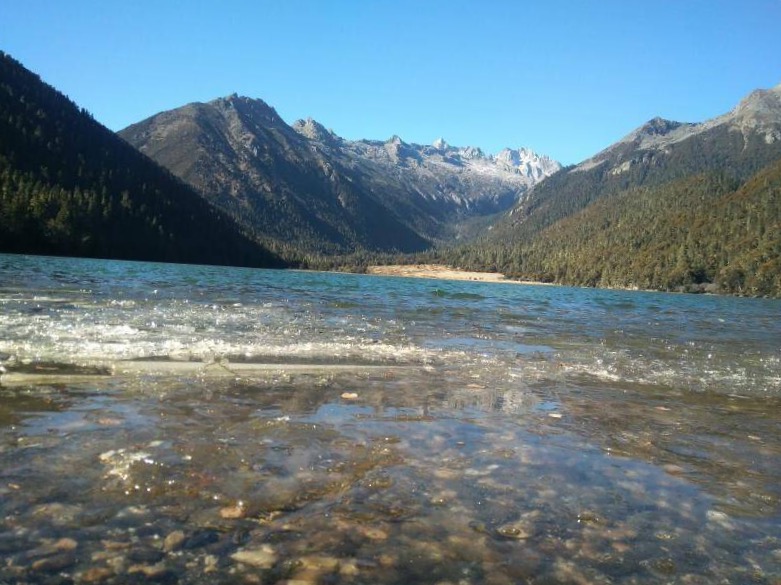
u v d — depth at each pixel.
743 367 12.47
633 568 3.37
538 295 63.00
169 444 4.86
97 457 4.46
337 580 3.04
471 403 7.33
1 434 4.81
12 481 3.92
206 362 8.59
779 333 23.58
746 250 146.38
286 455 4.83
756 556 3.60
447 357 11.12
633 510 4.20
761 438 6.46
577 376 10.02
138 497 3.84
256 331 12.87
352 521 3.72
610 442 5.92
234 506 3.81
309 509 3.86
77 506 3.65
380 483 4.38
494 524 3.82
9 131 154.12
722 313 41.72
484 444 5.55
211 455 4.69
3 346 8.57
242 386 7.30
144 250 131.38
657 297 84.62
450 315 22.83
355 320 17.53
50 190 120.50
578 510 4.13
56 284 25.06
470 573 3.20
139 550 3.21
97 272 43.72
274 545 3.36
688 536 3.82
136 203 149.88
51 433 4.94
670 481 4.85
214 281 44.41
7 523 3.38
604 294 84.75
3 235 97.69
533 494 4.37
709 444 6.07
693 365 12.34
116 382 6.98
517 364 10.91
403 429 5.88
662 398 8.52
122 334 10.70
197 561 3.13
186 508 3.73
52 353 8.34
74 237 110.50
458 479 4.58
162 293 24.45
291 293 33.25
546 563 3.36
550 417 6.87
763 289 120.69
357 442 5.33
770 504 4.46
